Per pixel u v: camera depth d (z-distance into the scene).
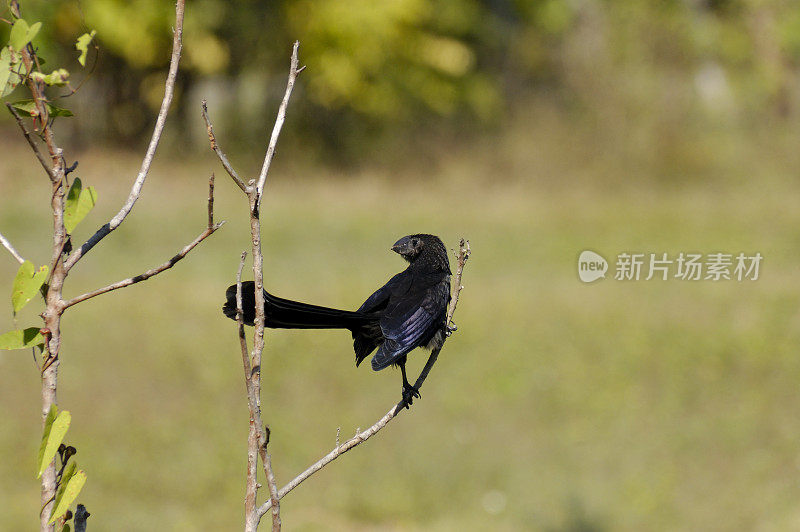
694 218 24.84
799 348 15.03
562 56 35.19
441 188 30.44
